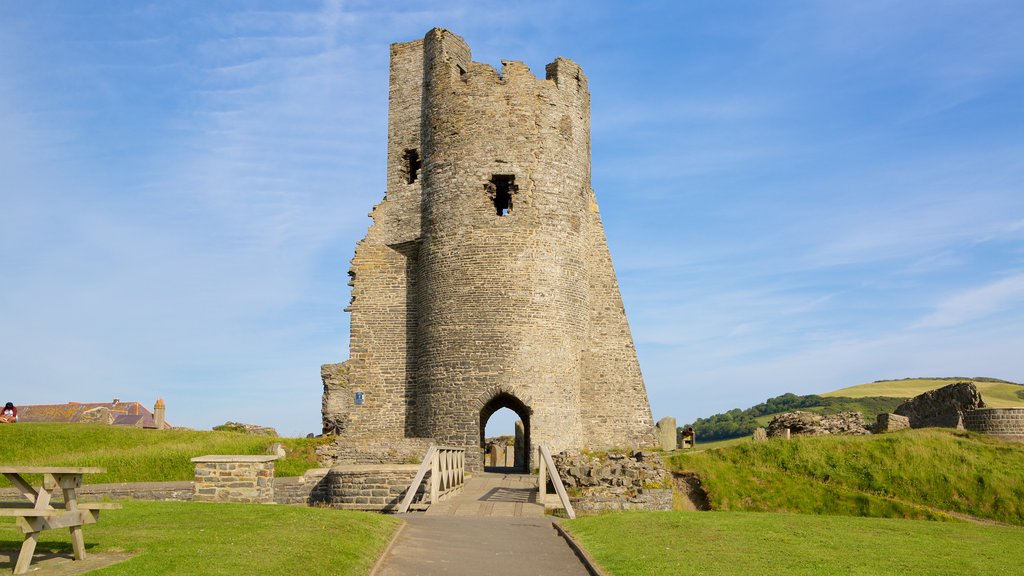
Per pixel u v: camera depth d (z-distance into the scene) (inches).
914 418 1706.4
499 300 1578.5
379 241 1740.9
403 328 1705.2
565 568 624.7
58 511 494.0
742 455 1455.5
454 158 1651.1
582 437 1667.1
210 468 896.9
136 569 504.1
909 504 1299.2
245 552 567.8
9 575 480.1
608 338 1739.7
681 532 730.2
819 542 693.9
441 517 863.1
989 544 712.4
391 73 1804.9
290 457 1417.3
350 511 799.7
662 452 1616.6
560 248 1635.1
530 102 1659.7
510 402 1636.3
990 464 1355.8
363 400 1680.6
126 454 1307.8
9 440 1400.1
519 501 995.3
